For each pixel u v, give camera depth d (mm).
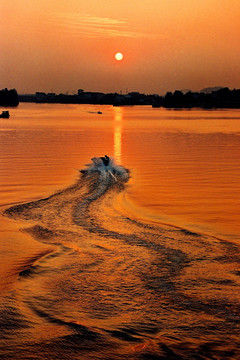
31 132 75125
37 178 26000
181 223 15727
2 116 139375
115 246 12781
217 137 65312
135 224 15297
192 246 12812
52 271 10891
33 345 7727
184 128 89750
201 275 10602
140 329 8266
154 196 20875
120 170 29859
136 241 13258
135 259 11688
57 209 17484
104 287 10016
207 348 7668
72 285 10094
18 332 8094
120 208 18000
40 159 36531
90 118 142250
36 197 19922
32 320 8508
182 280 10344
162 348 7660
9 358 7375
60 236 13789
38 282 10258
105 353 7535
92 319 8617
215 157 39125
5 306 9008
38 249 12562
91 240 13367
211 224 15656
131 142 55812
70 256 11914
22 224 15180
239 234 14258
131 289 9891
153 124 105750
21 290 9812
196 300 9344
